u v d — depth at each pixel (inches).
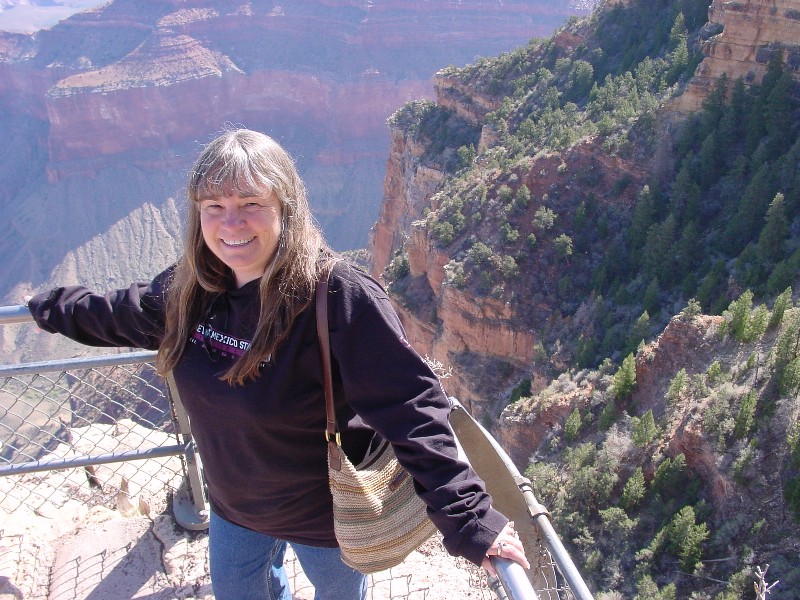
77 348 3656.5
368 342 141.0
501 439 1243.2
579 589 141.5
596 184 1571.1
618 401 1034.7
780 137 1375.5
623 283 1437.0
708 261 1302.9
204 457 164.9
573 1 6633.9
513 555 131.7
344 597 186.2
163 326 173.2
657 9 2001.7
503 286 1519.4
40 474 321.4
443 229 1678.2
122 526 273.4
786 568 686.5
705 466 813.2
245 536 177.5
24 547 263.4
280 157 146.9
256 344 141.8
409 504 157.2
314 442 155.7
